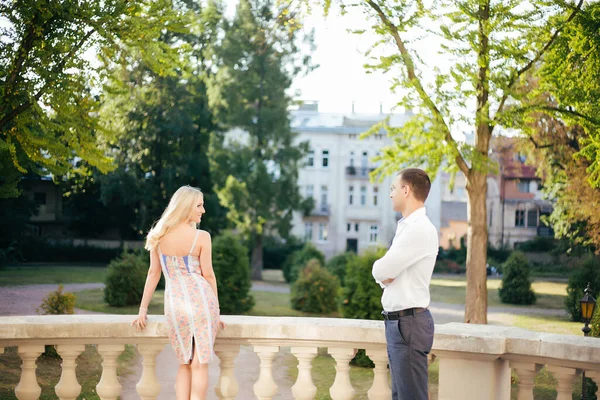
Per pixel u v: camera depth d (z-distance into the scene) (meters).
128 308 24.02
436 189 66.75
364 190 65.44
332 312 25.22
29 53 10.39
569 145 26.28
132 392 10.79
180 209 4.42
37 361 12.02
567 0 14.23
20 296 24.81
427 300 3.98
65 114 10.59
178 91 44.34
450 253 60.78
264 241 45.34
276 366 13.84
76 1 10.19
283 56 42.00
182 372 4.43
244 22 41.09
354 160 65.50
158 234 4.39
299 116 69.50
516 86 14.75
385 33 14.65
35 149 10.86
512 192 64.88
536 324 22.64
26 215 47.19
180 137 45.66
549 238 57.22
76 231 55.66
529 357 4.28
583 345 4.04
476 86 14.66
